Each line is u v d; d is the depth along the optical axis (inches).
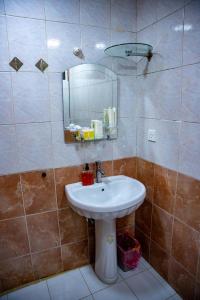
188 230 51.2
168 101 52.5
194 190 48.1
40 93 52.8
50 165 57.3
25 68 50.2
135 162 69.3
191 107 46.1
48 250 62.2
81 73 56.2
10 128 51.4
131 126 66.2
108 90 60.7
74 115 57.3
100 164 61.1
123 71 61.8
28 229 58.3
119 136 65.1
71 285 61.1
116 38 58.9
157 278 63.1
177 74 48.7
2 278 58.1
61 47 52.9
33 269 61.5
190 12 43.3
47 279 63.3
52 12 50.4
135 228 75.2
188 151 48.4
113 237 58.9
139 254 66.7
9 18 46.9
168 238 58.4
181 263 54.7
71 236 64.4
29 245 59.4
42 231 60.1
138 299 56.3
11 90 49.8
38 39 50.2
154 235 64.6
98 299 56.5
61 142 57.4
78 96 56.9
